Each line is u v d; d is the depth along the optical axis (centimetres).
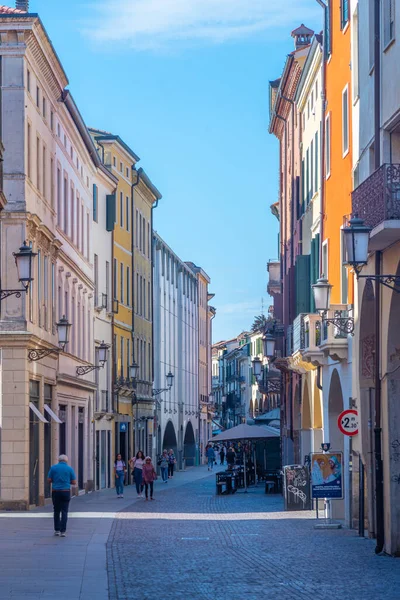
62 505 3012
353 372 3117
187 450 12169
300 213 4831
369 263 2742
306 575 2062
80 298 6044
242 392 17338
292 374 5294
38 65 4653
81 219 6175
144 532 3177
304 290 4397
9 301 4319
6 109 4334
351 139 3325
